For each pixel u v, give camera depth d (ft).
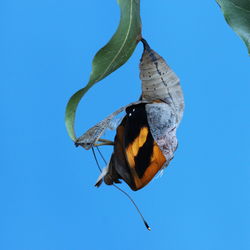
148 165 1.00
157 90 1.01
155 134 1.00
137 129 0.99
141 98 1.04
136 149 0.99
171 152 1.01
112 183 1.02
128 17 0.96
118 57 0.96
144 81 1.01
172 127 1.01
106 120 0.96
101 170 1.01
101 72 0.95
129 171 0.99
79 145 0.95
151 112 1.00
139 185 0.99
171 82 1.01
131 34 0.97
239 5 0.95
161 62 1.00
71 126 0.94
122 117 0.99
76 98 0.94
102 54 0.95
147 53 1.00
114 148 0.99
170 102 1.01
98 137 0.96
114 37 0.95
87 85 0.94
